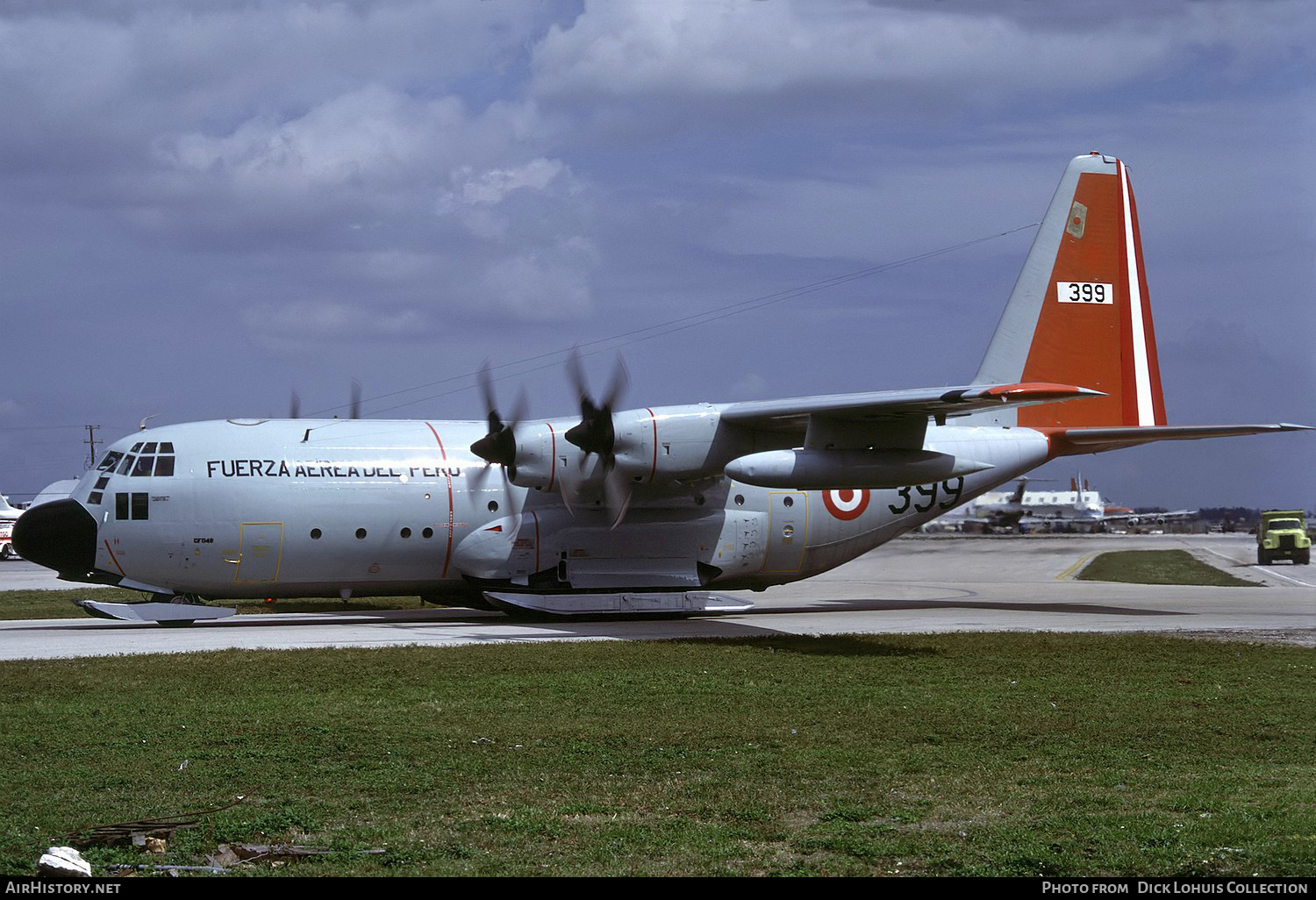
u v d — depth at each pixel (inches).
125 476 1173.1
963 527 6599.4
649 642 1021.2
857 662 891.4
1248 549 3762.3
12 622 1312.7
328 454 1225.4
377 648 967.6
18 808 460.8
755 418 1137.4
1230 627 1168.8
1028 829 422.6
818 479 1083.3
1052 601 1594.5
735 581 1355.8
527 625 1227.9
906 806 460.1
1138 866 377.1
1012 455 1357.0
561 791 489.7
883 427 1116.5
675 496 1296.8
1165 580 2161.7
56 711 677.3
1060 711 684.7
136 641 1050.1
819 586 1982.0
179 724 639.1
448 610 1472.7
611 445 1136.2
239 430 1225.4
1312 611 1380.4
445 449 1264.8
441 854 403.2
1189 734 612.1
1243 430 1226.0
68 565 1167.6
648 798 477.1
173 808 461.4
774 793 483.8
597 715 671.8
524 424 1179.9
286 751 569.3
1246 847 391.2
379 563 1226.6
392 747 578.2
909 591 1831.9
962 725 636.7
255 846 414.3
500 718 658.8
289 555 1196.5
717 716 668.7
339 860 395.9
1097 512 6333.7
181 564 1173.7
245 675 821.9
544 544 1258.0
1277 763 542.9
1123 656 928.9
